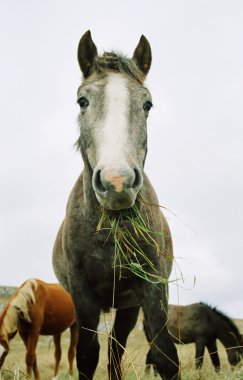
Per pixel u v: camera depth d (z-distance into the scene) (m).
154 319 3.53
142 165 3.37
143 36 4.11
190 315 11.80
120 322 4.60
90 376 3.74
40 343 18.08
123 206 2.89
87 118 3.40
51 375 8.73
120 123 3.10
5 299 24.69
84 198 3.71
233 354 10.07
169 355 3.43
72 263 3.86
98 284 3.86
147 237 3.62
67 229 3.91
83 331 3.75
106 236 3.58
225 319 11.55
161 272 3.68
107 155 2.90
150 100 3.59
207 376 5.02
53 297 8.02
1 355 7.16
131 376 4.66
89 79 3.65
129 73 3.62
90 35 3.97
